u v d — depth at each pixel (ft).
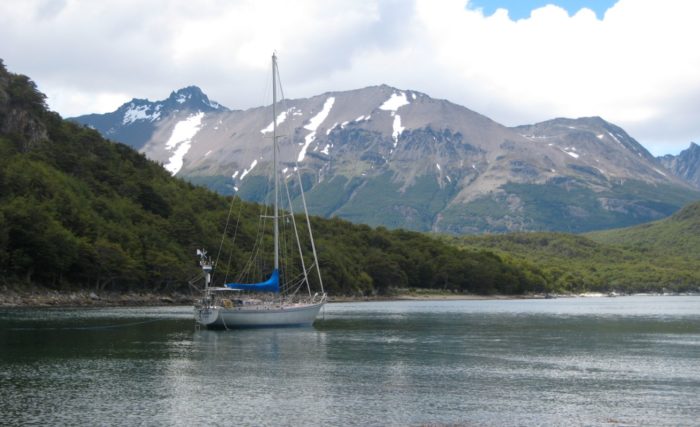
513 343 268.00
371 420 133.69
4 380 168.45
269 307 317.63
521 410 143.64
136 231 619.67
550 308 631.15
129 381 170.19
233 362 203.82
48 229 496.23
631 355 231.91
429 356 223.30
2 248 465.88
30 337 258.37
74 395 152.76
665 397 158.10
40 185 573.74
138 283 581.12
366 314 479.82
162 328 308.40
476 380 178.09
